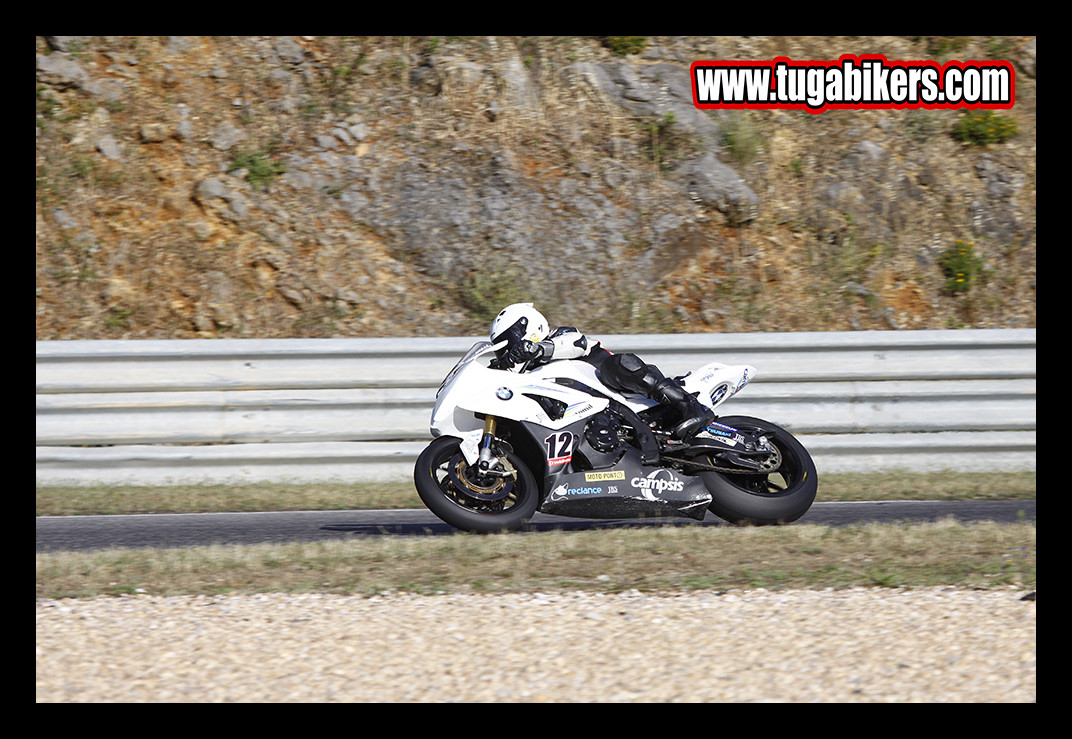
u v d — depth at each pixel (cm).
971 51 4975
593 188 4359
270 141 4394
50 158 4188
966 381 3400
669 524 2578
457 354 3331
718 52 4866
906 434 3372
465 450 2316
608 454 2341
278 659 1489
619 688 1366
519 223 4200
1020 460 3400
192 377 3216
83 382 3164
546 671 1429
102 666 1463
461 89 4628
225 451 3206
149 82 4488
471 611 1705
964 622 1616
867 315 4056
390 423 3297
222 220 4122
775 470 2453
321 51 4762
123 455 3162
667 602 1745
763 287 4112
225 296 3912
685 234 4238
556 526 2552
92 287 3881
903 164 4566
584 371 2406
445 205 4241
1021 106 4797
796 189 4453
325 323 3875
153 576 1959
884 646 1517
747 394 3334
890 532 2252
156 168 4231
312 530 2578
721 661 1463
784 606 1716
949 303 4128
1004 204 4438
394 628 1619
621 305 3994
